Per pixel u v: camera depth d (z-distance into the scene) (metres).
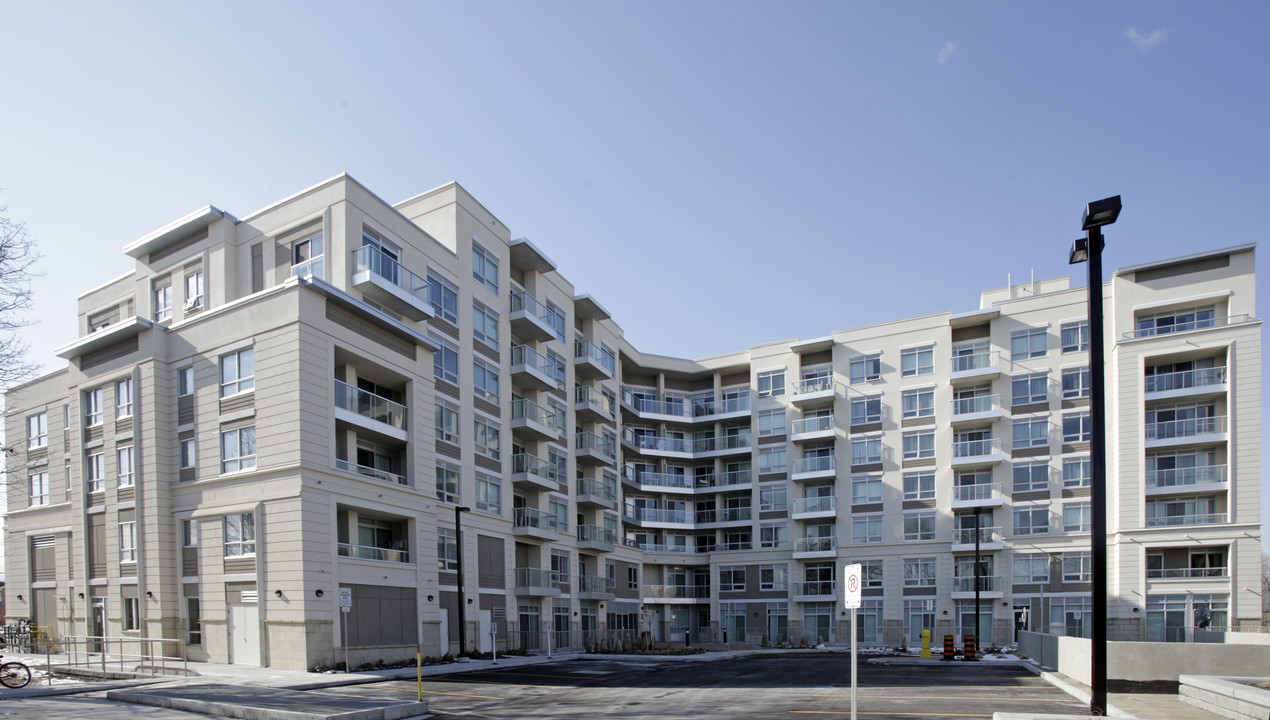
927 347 56.91
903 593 54.59
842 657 39.91
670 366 67.06
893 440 56.97
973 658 34.09
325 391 28.86
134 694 18.73
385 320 31.58
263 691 20.78
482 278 41.31
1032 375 53.28
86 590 33.53
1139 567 46.38
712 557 62.94
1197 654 19.48
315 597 27.20
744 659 38.19
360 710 15.88
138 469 31.45
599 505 51.78
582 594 48.84
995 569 52.44
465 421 38.31
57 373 40.59
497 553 39.97
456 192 39.44
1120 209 14.93
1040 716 14.60
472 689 22.64
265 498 28.14
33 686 22.44
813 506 58.59
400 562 31.72
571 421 50.06
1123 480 47.41
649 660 36.22
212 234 33.91
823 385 60.44
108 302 41.72
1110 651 20.09
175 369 31.66
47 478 40.12
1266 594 87.81
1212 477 45.81
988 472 54.06
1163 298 47.97
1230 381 45.62
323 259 31.41
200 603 29.56
